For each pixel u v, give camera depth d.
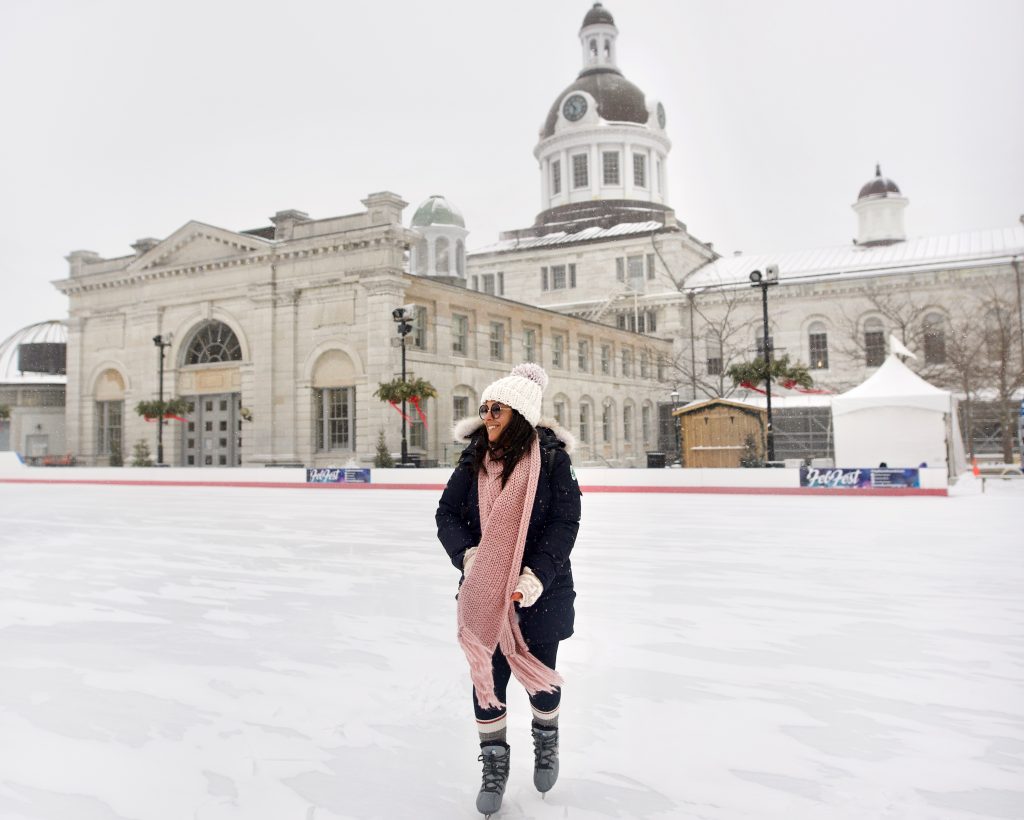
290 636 5.85
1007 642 5.55
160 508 18.66
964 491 23.03
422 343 33.88
